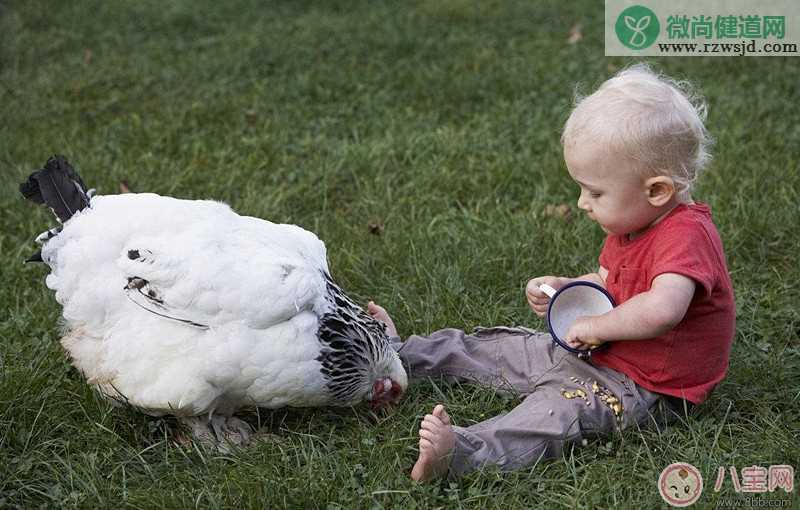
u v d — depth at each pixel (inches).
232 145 235.8
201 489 116.7
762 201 190.4
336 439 126.8
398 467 119.7
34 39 320.8
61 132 242.7
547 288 131.0
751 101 247.4
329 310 124.1
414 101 261.1
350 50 304.3
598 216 119.4
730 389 134.0
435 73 279.9
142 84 282.2
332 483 116.2
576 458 120.3
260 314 117.1
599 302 124.0
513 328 141.9
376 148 223.5
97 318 124.2
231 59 297.3
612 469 116.0
